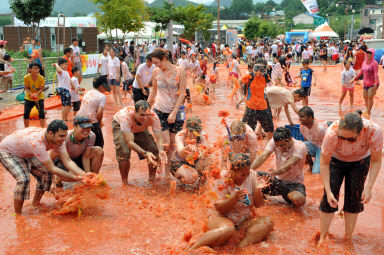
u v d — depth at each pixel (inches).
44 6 1126.4
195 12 1223.5
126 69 591.2
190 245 167.0
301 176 215.2
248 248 166.4
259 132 357.4
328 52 1494.8
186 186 237.5
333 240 174.1
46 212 201.2
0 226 183.9
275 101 319.3
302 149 208.7
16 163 197.9
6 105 519.5
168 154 259.1
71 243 168.2
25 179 195.9
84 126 214.8
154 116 236.7
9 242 168.7
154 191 229.9
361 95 631.8
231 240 172.2
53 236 174.7
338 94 644.7
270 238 175.6
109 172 264.7
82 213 199.3
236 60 645.9
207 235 163.6
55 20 1630.2
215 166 228.2
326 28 2128.4
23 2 1124.5
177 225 185.9
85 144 226.8
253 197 183.2
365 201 161.8
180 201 214.7
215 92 655.1
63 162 205.0
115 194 224.4
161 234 177.0
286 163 207.6
